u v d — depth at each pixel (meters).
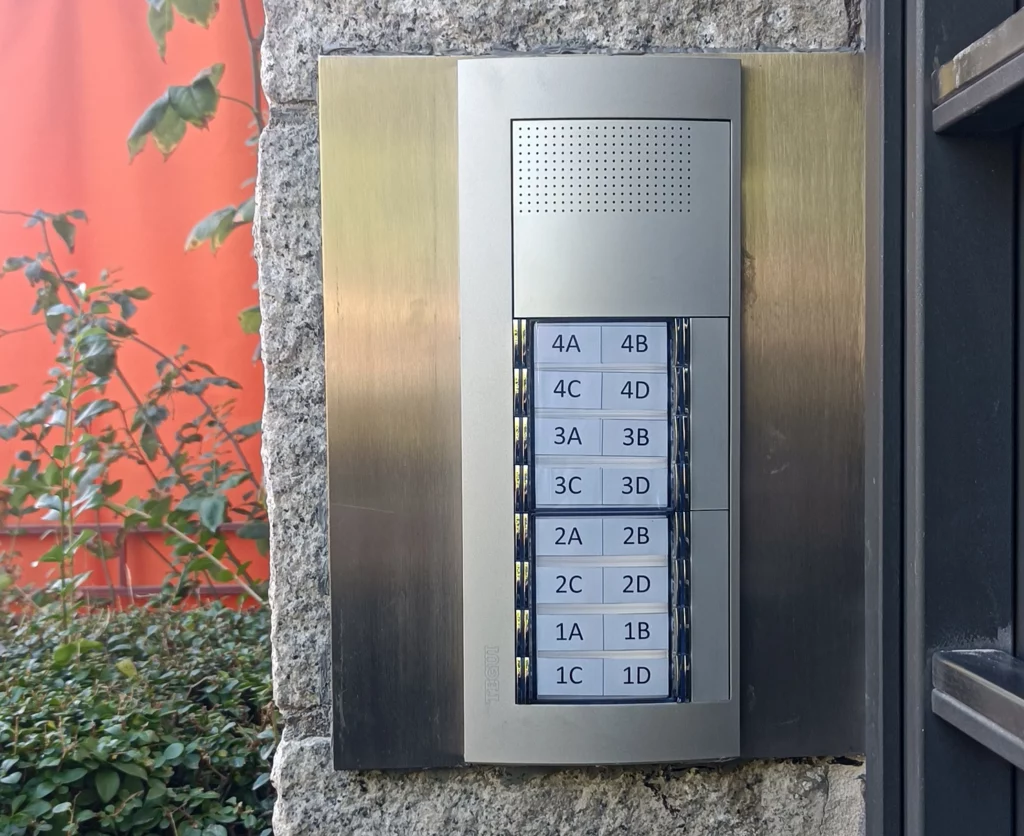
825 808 1.28
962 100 1.01
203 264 3.25
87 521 3.31
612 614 1.21
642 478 1.21
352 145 1.20
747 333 1.23
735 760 1.27
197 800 1.85
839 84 1.22
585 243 1.19
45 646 2.43
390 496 1.22
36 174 3.28
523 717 1.20
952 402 1.10
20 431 2.98
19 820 1.68
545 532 1.20
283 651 1.25
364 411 1.21
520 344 1.19
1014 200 1.09
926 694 1.10
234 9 3.19
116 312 3.26
